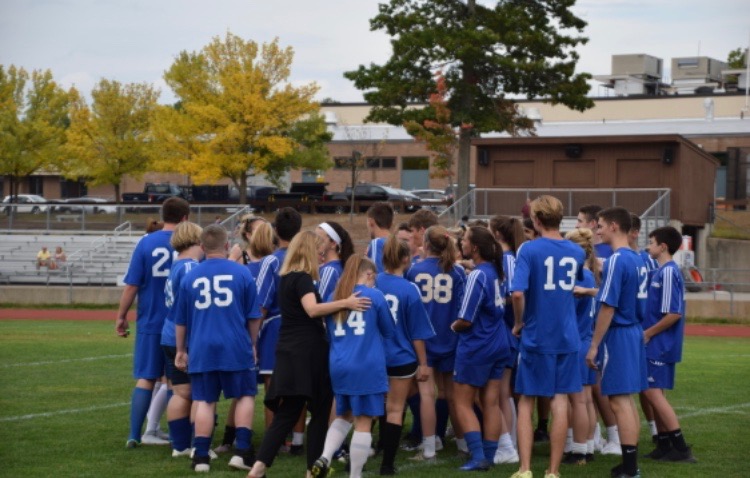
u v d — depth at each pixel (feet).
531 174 125.80
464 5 136.56
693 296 106.11
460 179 137.90
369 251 35.12
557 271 29.17
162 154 159.94
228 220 119.96
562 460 32.83
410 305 30.17
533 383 29.12
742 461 32.83
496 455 32.53
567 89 132.87
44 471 30.17
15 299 107.45
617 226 29.91
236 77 154.40
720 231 141.79
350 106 241.35
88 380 49.73
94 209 132.87
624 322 29.63
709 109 212.02
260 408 43.21
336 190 238.68
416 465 31.96
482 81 137.39
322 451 28.99
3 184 267.39
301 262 28.99
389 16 135.64
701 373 56.24
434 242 33.32
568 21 132.77
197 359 30.35
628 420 29.55
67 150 185.16
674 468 31.68
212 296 30.48
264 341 33.19
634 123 218.18
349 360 28.09
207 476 29.71
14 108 188.34
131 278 33.94
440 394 34.78
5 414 40.01
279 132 161.99
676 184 119.65
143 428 37.83
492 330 31.12
